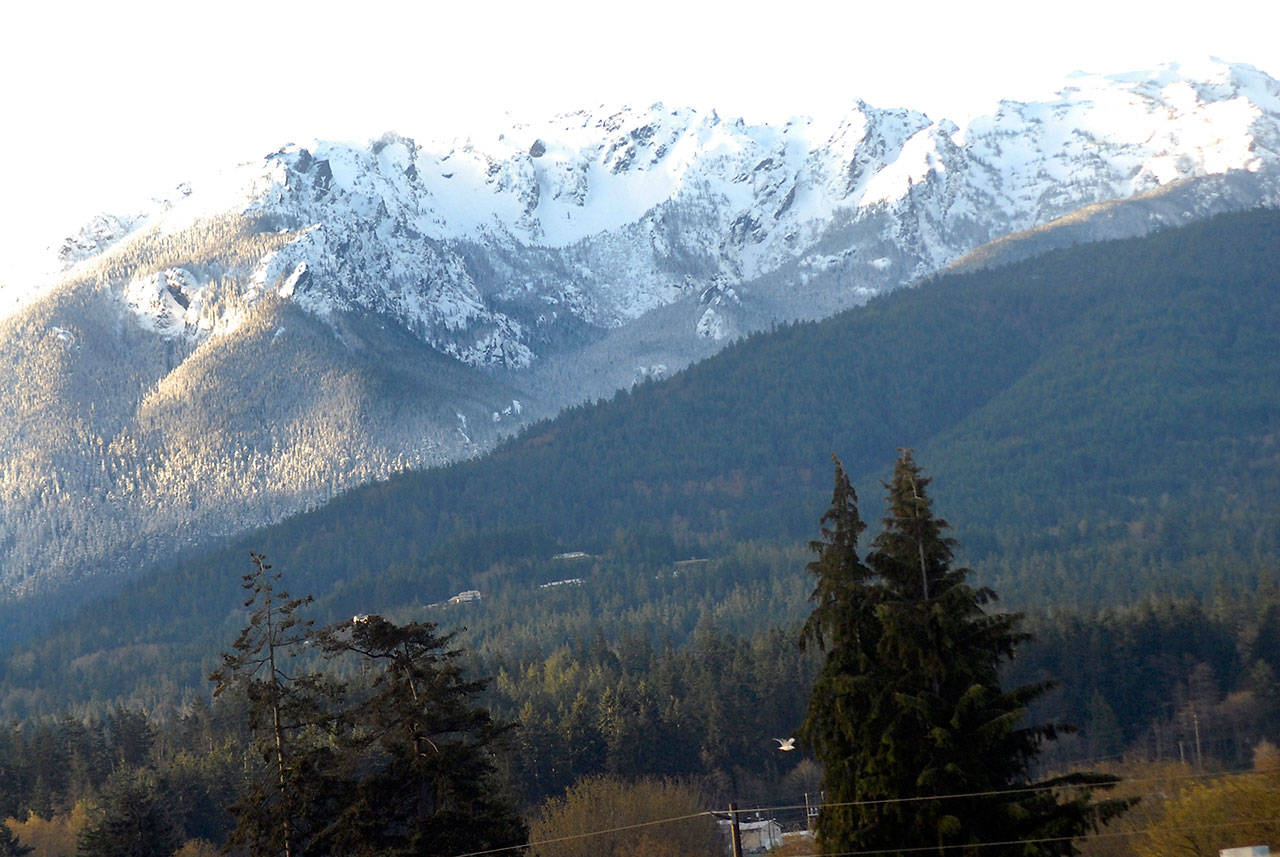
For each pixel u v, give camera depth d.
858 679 97.56
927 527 100.62
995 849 92.56
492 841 109.38
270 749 117.25
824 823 99.62
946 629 96.31
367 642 112.81
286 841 111.81
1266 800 115.00
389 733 112.81
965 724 95.19
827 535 103.81
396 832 113.56
